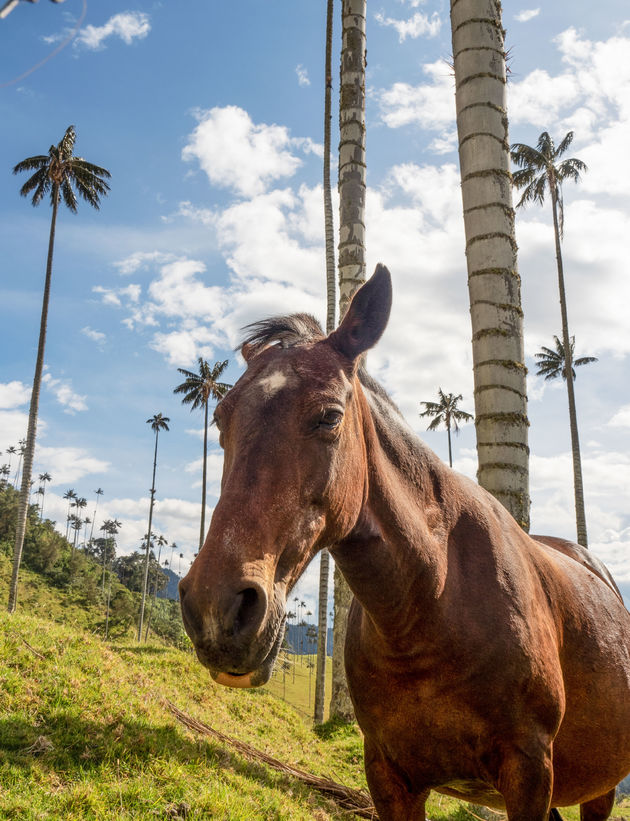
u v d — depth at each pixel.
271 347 2.44
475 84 5.76
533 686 2.63
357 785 6.79
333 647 10.48
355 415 2.44
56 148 30.75
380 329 2.45
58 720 4.95
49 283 29.33
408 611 2.58
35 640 6.57
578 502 29.34
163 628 86.12
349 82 10.15
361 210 9.84
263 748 6.90
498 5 6.01
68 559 97.50
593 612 3.40
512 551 2.97
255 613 1.81
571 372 31.55
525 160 32.38
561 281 32.53
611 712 3.23
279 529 2.00
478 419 5.32
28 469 27.39
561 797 3.33
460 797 3.28
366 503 2.49
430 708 2.65
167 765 4.64
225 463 2.21
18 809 3.60
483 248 5.49
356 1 10.33
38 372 28.08
